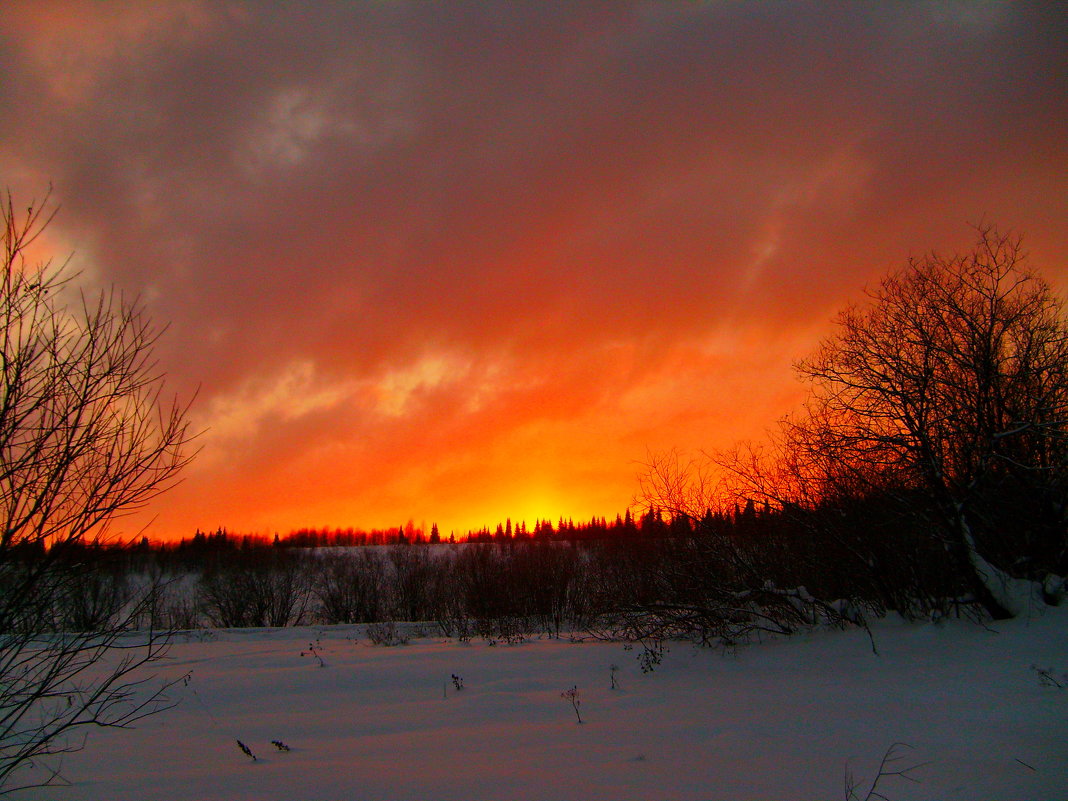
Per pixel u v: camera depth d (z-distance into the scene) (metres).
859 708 6.94
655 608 13.29
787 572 13.12
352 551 55.78
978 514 10.68
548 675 10.82
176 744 6.79
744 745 5.88
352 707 8.88
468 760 5.69
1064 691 6.54
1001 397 10.46
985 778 4.56
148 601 5.66
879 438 10.79
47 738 5.16
